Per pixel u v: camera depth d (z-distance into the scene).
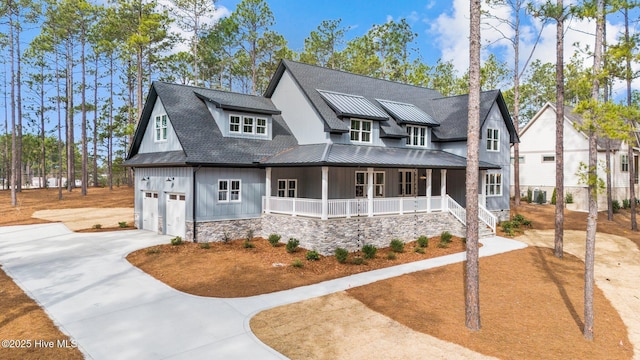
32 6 32.19
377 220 17.84
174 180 18.88
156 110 20.97
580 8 14.30
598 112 9.63
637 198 33.38
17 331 8.41
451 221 20.98
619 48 9.90
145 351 7.67
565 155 31.28
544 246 18.84
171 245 17.00
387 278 13.05
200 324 9.03
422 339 8.72
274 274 13.18
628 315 11.20
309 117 20.78
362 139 21.00
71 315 9.37
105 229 21.30
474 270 9.44
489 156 24.48
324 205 16.16
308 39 47.47
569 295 12.41
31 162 66.75
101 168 75.62
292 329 8.95
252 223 19.39
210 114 20.47
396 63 47.03
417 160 19.81
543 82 46.53
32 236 19.00
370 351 8.06
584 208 29.88
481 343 8.70
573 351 8.74
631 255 17.53
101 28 31.61
